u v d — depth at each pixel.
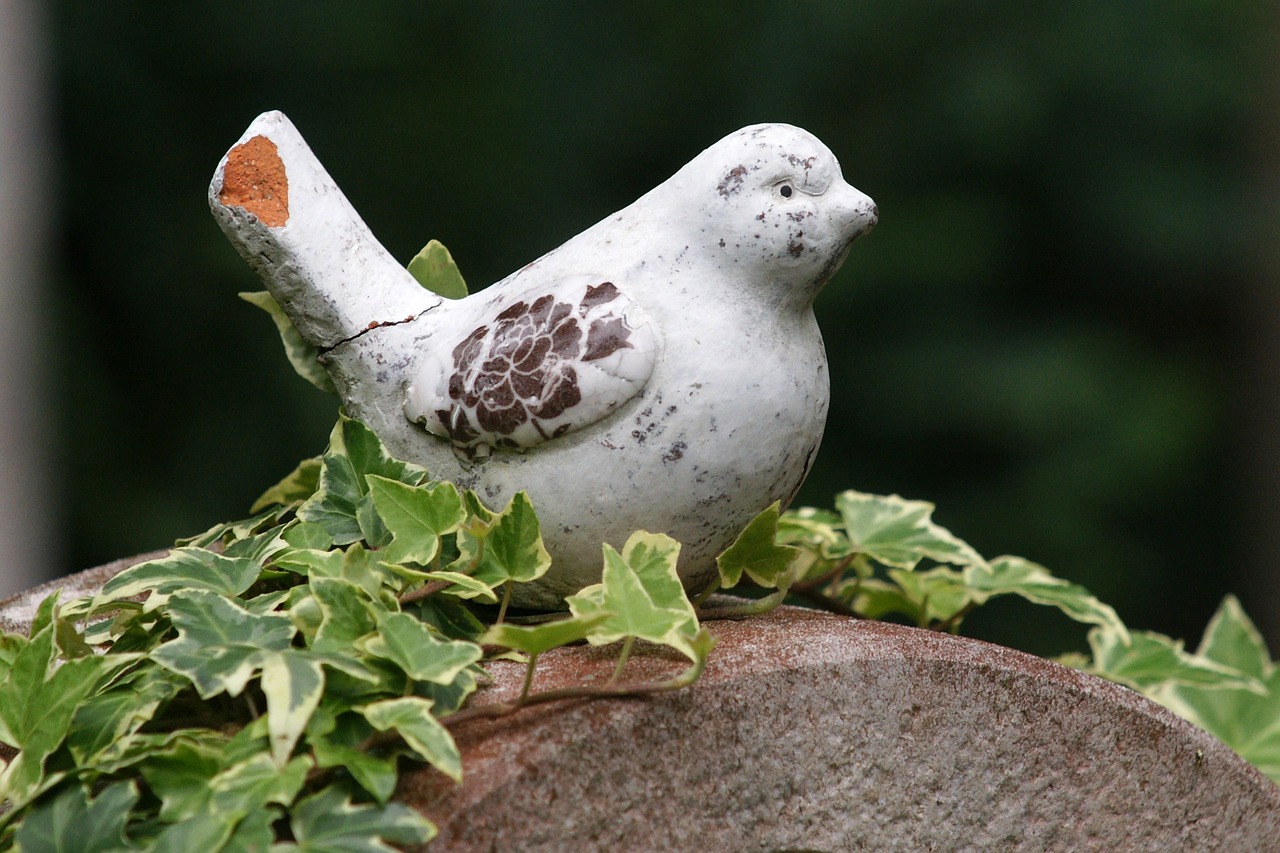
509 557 1.10
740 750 1.08
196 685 1.05
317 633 1.07
